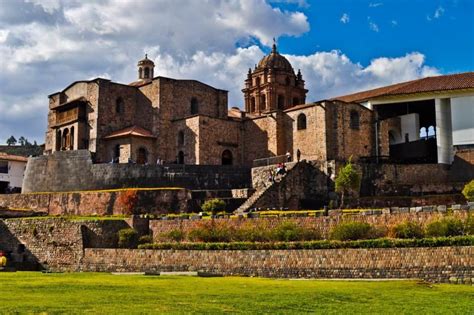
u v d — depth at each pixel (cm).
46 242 4575
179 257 3753
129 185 5975
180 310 1856
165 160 7125
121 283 2723
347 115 6369
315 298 2228
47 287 2477
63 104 7375
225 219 4078
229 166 6253
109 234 4403
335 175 5597
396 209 3566
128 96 7406
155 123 7144
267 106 8538
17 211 5547
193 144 6969
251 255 3497
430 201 5000
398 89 6531
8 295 2139
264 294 2322
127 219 4503
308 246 3400
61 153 6397
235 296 2241
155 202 5291
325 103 6316
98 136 7038
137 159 6919
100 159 7006
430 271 2998
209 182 6128
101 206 5434
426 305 2077
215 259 3612
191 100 7519
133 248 4200
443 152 6012
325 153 6222
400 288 2603
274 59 8819
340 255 3253
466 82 6072
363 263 3184
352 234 3416
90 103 7200
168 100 7256
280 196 5419
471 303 2136
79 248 4347
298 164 5672
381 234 3431
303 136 6625
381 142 6481
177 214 4956
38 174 6550
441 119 6069
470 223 3180
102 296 2170
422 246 3078
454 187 5447
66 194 5684
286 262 3378
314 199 5650
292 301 2134
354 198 5309
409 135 6675
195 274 3419
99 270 4122
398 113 6812
